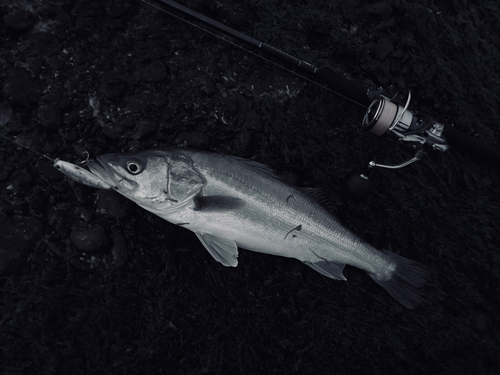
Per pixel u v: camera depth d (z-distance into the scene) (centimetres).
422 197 72
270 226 59
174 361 63
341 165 70
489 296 72
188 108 65
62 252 60
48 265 60
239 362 64
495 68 77
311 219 60
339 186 70
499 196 75
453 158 73
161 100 64
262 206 58
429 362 69
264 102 68
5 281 58
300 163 68
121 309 62
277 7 70
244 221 58
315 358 67
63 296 60
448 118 75
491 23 78
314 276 68
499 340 70
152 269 63
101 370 61
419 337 69
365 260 63
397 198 71
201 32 66
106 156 55
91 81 62
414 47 74
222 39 67
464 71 76
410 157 72
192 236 65
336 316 68
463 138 66
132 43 64
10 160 59
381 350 68
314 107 70
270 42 69
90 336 61
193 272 64
